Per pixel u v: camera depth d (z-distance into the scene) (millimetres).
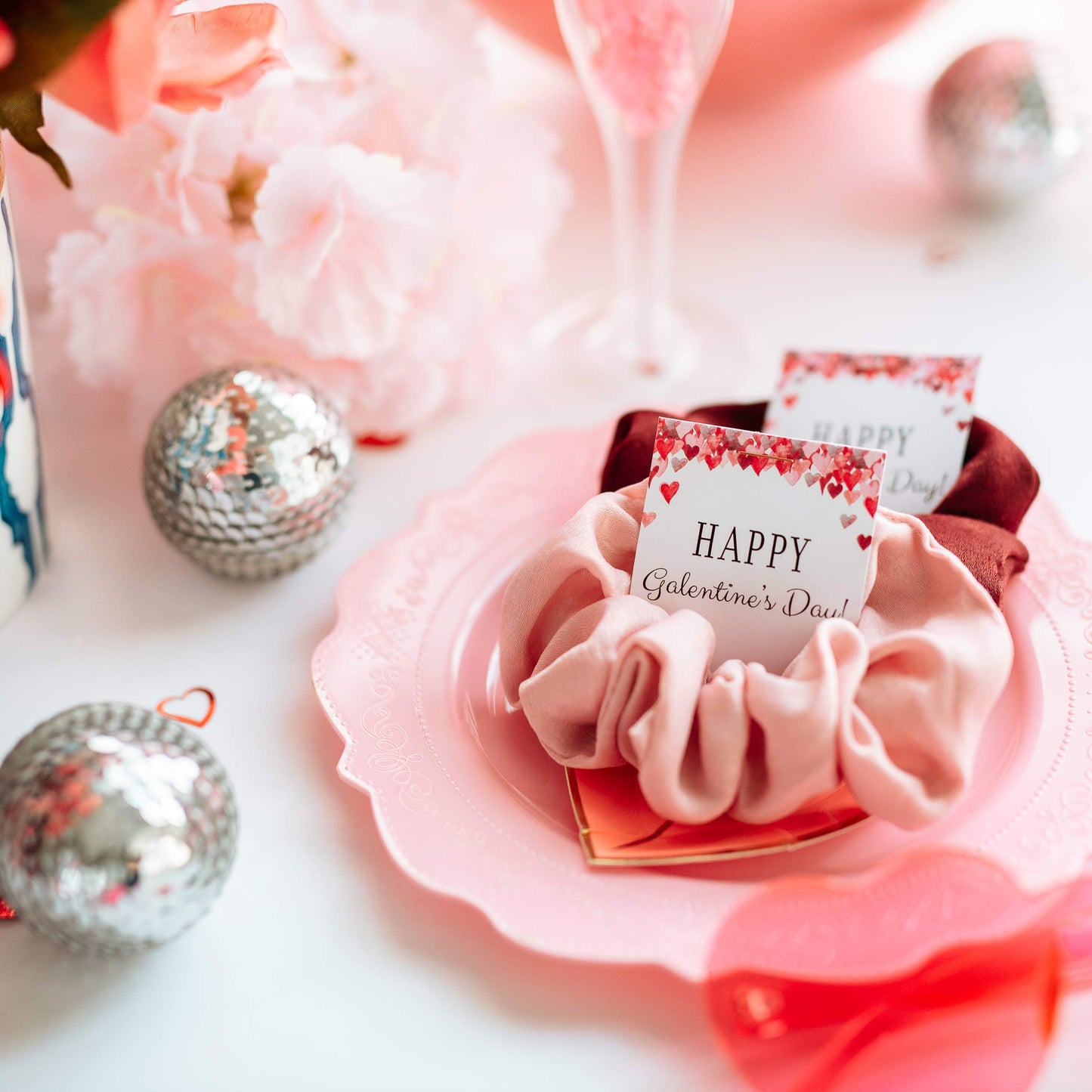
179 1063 391
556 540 433
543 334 609
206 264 505
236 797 441
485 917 400
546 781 433
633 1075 385
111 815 379
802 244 631
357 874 424
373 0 504
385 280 506
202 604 499
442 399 551
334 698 449
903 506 475
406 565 490
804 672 407
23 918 392
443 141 517
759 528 431
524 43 604
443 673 460
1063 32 755
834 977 374
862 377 483
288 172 480
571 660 416
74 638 487
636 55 505
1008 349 571
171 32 424
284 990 402
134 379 529
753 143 691
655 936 389
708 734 407
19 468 472
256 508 467
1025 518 485
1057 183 609
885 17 586
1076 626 455
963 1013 375
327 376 526
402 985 402
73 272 505
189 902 388
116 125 390
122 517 529
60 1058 393
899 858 386
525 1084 385
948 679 403
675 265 628
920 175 661
